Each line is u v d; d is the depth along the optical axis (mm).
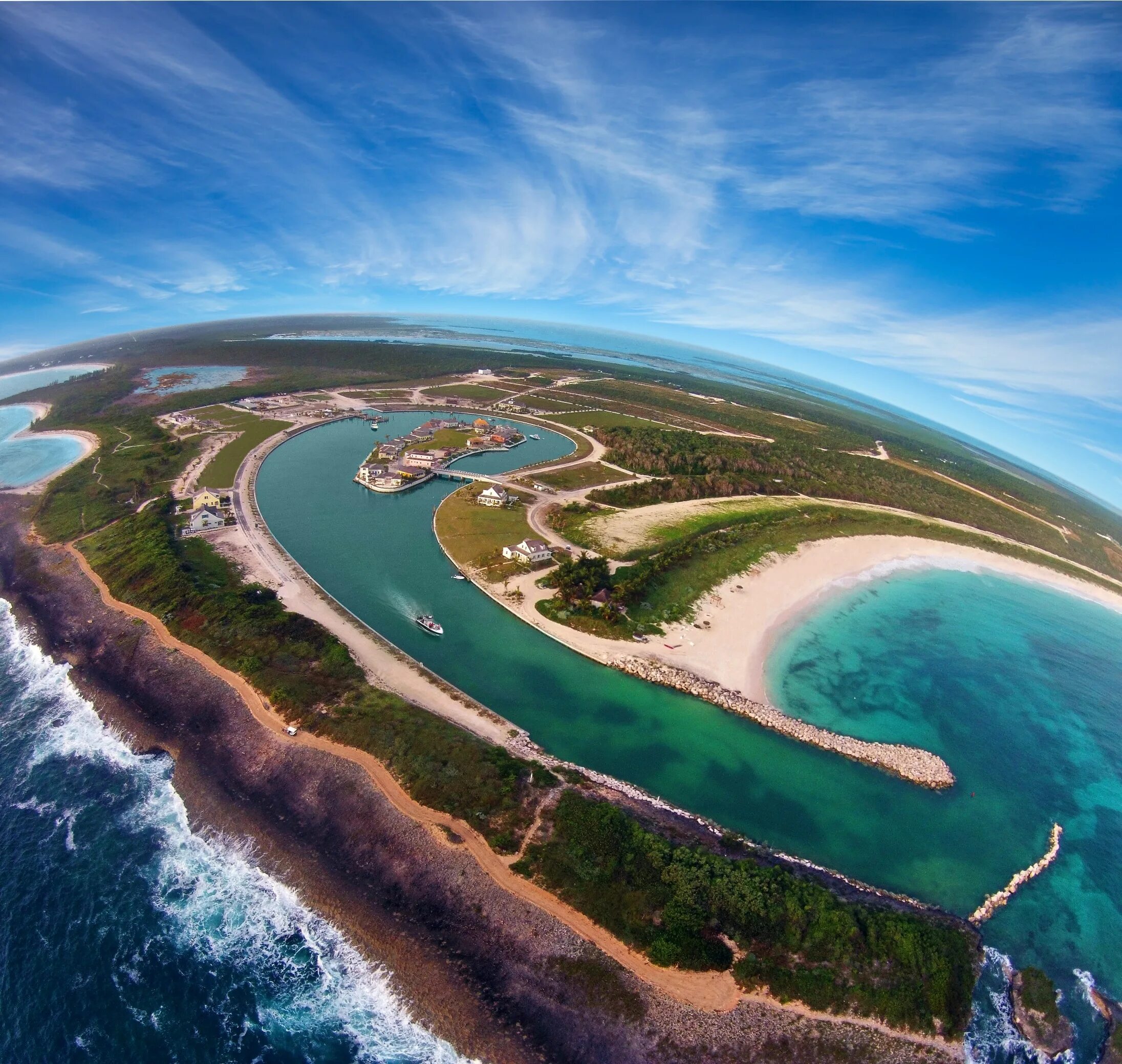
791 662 115625
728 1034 53875
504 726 90688
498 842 68562
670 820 76000
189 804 74250
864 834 80250
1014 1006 59719
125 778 78062
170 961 58562
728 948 59938
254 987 56906
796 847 76812
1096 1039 58781
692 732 94812
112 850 68625
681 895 63688
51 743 83000
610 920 61594
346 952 59562
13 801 74188
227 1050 52375
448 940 60406
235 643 100312
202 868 67062
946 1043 55312
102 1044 52469
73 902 63188
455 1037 53750
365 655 103688
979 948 64812
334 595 125938
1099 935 70312
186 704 89000
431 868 66062
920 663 121688
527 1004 55906
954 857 78500
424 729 84562
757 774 87938
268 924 61938
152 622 107312
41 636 106812
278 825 71500
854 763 92000
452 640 113500
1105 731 108062
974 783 91625
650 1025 54250
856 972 58812
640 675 106250
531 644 114125
